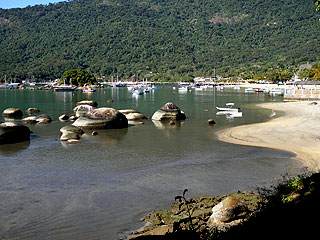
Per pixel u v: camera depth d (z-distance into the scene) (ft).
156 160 71.41
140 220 42.57
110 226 41.24
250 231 31.60
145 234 37.52
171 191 52.44
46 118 133.69
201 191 52.19
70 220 42.93
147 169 64.64
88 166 66.90
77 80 618.85
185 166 66.64
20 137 91.81
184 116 143.23
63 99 300.20
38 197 50.47
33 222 42.57
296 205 34.65
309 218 30.58
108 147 84.69
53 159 72.59
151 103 246.27
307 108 177.47
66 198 50.03
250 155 75.56
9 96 351.87
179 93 401.49
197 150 81.05
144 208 46.16
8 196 50.90
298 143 87.15
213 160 71.26
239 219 38.45
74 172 62.85
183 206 45.32
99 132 107.65
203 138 96.84
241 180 57.36
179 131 109.91
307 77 579.48
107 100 279.49
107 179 58.59
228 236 31.94
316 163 67.82
